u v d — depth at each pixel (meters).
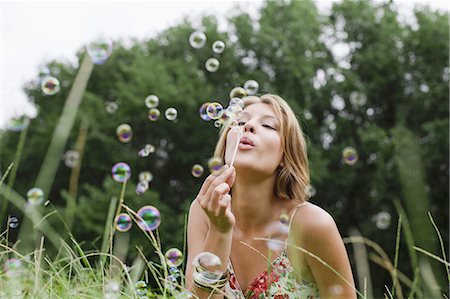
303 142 1.67
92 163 12.36
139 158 12.62
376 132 11.84
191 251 1.68
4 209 1.60
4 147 12.51
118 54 14.17
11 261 1.48
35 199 1.57
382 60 13.10
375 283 9.77
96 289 1.55
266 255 1.64
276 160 1.59
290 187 1.65
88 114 12.38
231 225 1.44
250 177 1.58
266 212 1.64
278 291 1.61
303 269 1.61
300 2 14.53
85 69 1.22
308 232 1.56
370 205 12.12
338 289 1.58
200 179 13.04
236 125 1.66
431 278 1.33
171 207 12.96
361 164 12.51
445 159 11.96
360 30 14.16
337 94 13.40
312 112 13.38
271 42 13.77
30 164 12.48
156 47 14.36
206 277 1.45
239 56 14.01
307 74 13.05
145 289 1.49
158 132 12.81
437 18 13.67
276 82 13.59
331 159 12.59
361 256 1.37
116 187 10.57
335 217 12.09
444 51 13.27
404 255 11.00
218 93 13.28
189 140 12.81
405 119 12.92
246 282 1.66
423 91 12.94
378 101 13.43
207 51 13.79
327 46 14.40
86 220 9.96
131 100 12.52
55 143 1.27
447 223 11.82
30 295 1.39
